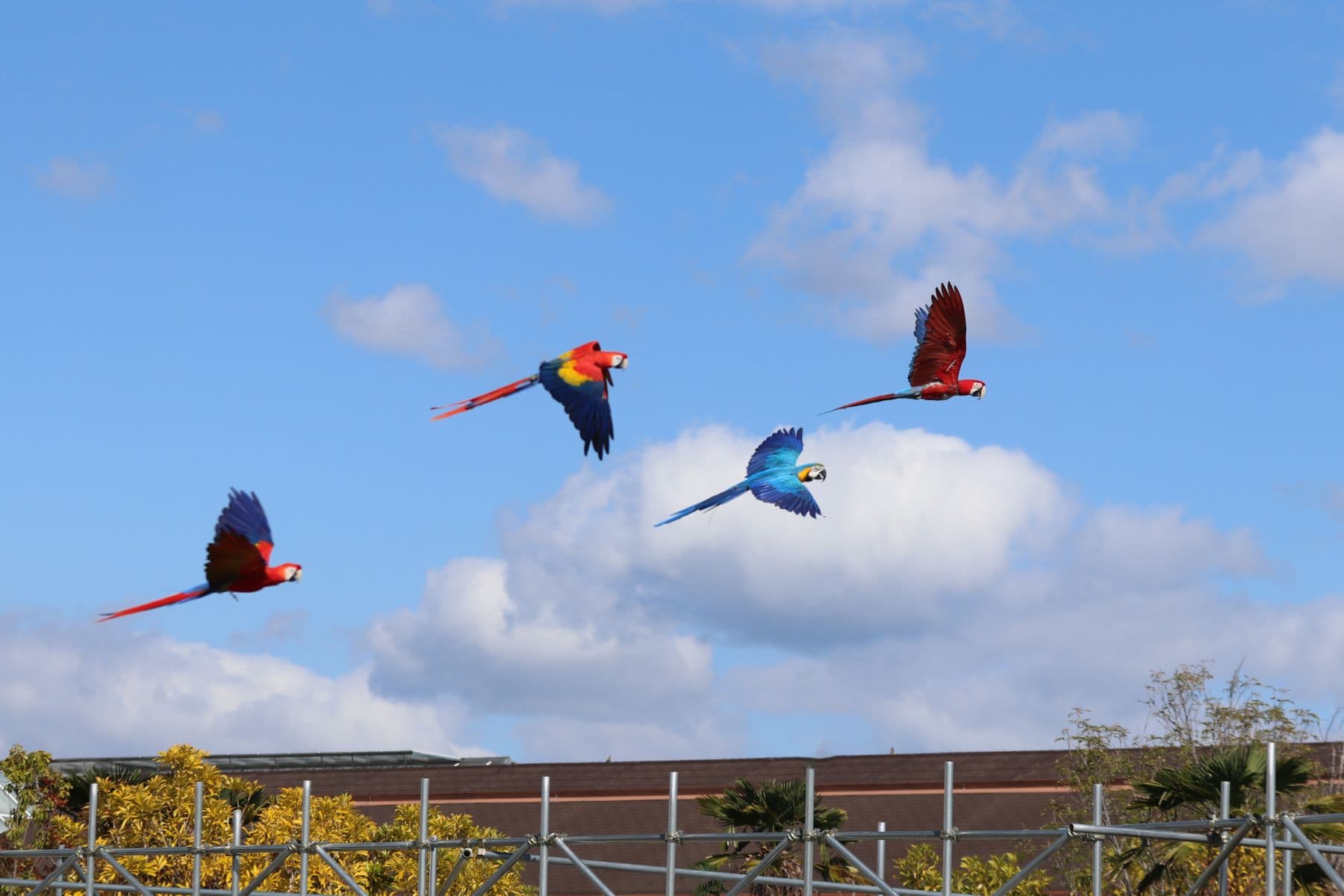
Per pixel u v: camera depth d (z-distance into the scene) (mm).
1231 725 40156
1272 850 18422
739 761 53875
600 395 11242
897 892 19953
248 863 40562
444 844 24109
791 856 41250
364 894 24906
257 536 10086
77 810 46906
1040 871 39312
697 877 23406
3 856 29984
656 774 54438
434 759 66000
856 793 51438
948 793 20156
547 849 23062
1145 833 19797
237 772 63219
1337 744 39906
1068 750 44812
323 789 58250
